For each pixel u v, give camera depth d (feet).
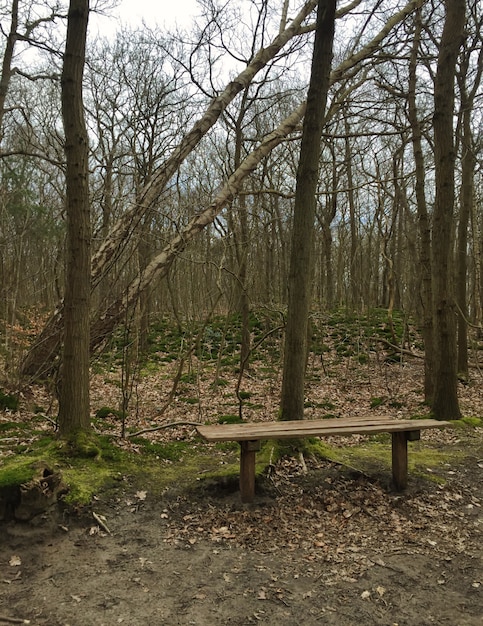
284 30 26.27
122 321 23.68
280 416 15.78
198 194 36.50
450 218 21.54
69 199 14.60
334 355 43.06
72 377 14.82
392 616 8.61
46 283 34.17
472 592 9.36
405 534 11.68
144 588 9.34
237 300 36.35
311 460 15.06
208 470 14.55
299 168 15.71
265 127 50.72
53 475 11.30
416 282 48.73
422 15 30.12
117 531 11.32
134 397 27.40
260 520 12.14
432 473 15.17
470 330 46.19
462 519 12.51
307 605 8.92
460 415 22.09
